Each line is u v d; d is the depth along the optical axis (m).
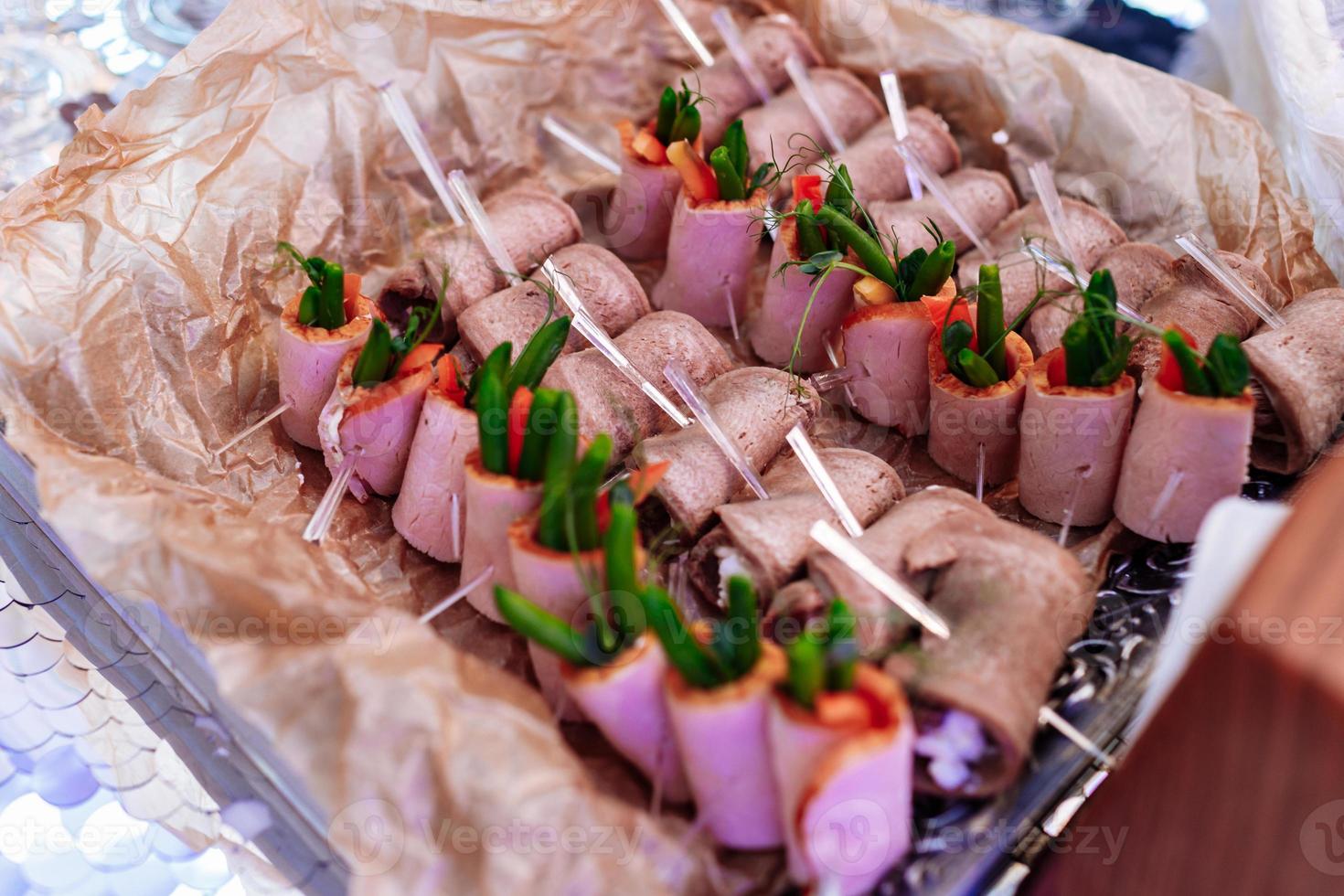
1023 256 0.69
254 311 0.67
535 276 0.67
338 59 0.71
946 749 0.51
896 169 0.74
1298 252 0.69
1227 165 0.71
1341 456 0.49
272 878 0.53
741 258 0.69
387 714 0.49
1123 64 0.74
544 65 0.76
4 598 0.60
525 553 0.53
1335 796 0.45
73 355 0.62
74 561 0.60
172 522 0.54
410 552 0.61
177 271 0.65
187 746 0.55
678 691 0.49
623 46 0.79
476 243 0.68
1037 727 0.54
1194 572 0.53
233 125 0.69
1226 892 0.48
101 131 0.67
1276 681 0.45
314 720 0.50
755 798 0.50
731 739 0.49
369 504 0.63
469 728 0.49
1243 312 0.64
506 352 0.56
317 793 0.50
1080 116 0.74
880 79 0.76
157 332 0.64
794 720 0.47
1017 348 0.62
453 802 0.48
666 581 0.59
